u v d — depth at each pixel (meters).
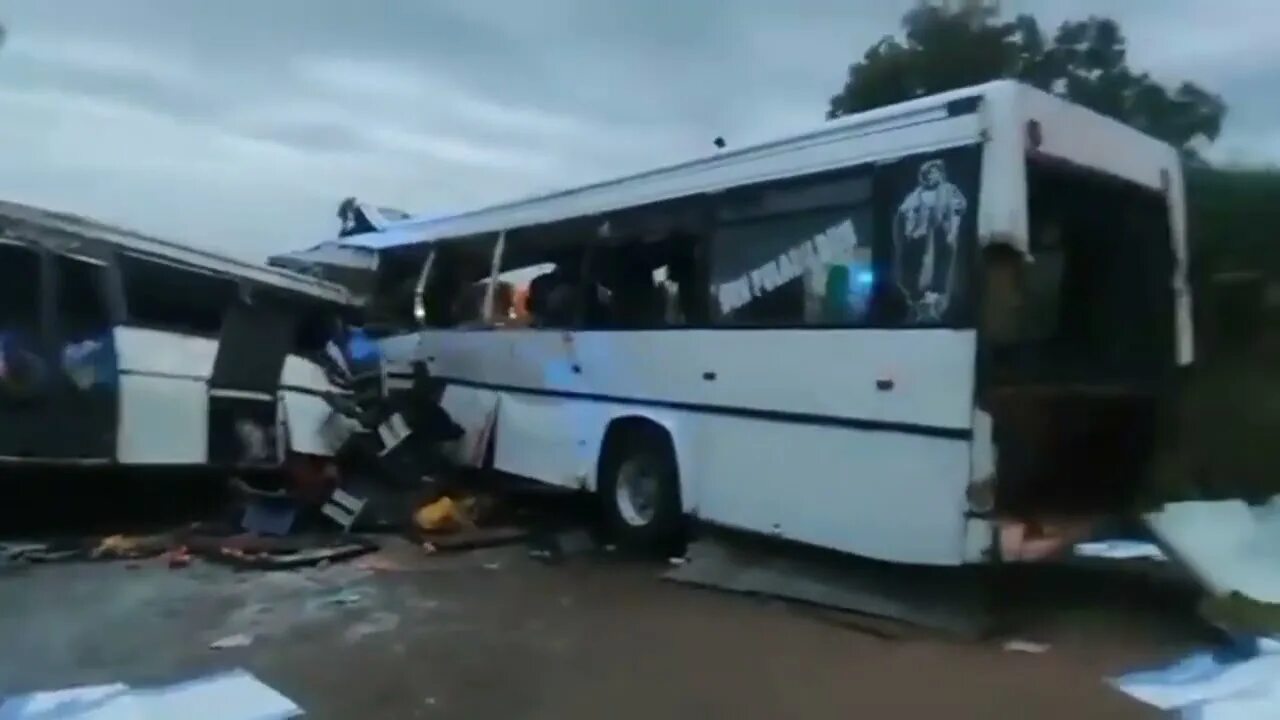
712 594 6.78
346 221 12.87
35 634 5.56
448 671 5.12
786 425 6.60
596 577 7.23
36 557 7.24
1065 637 5.84
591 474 8.24
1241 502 7.18
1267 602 6.13
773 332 6.70
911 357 5.84
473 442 9.46
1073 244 6.30
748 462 6.86
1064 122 5.84
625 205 8.05
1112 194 6.34
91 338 7.45
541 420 8.77
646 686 4.97
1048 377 6.01
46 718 4.36
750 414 6.86
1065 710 4.73
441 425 9.70
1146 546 6.99
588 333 8.30
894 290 5.96
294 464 8.35
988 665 5.37
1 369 7.09
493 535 8.37
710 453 7.17
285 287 8.53
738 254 7.04
